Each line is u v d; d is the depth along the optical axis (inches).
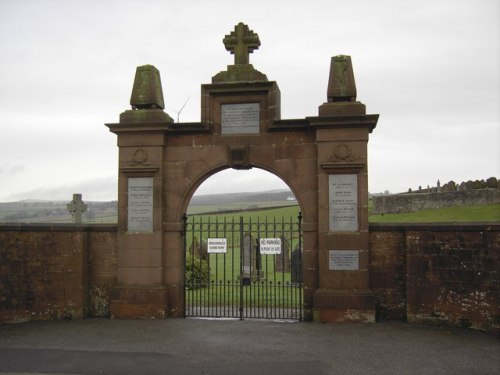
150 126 504.1
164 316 498.3
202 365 346.9
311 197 490.3
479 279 436.8
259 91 502.0
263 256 1057.5
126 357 366.9
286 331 442.0
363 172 477.1
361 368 338.6
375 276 484.7
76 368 342.0
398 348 385.4
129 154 511.8
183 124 505.7
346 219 479.5
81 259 507.8
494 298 426.6
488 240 433.4
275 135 499.8
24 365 349.4
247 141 503.5
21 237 508.7
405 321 475.2
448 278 454.6
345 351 378.6
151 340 415.5
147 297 500.4
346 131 478.3
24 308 502.9
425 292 464.1
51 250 509.0
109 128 510.0
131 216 512.4
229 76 512.7
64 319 502.0
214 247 516.4
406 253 474.0
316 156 491.2
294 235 1198.9
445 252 457.7
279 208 2187.5
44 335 436.8
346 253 477.1
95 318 506.0
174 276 508.1
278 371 333.4
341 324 466.9
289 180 494.6
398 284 481.1
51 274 507.5
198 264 719.7
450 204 1209.4
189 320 491.5
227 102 509.4
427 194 1250.0
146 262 506.0
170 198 513.0
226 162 506.6
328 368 339.0
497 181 1275.8
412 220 1120.2
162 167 510.0
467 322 443.2
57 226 508.4
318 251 483.5
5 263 505.0
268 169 502.0
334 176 482.3
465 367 339.0
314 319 476.4
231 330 448.1
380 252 484.7
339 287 477.4
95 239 521.3
